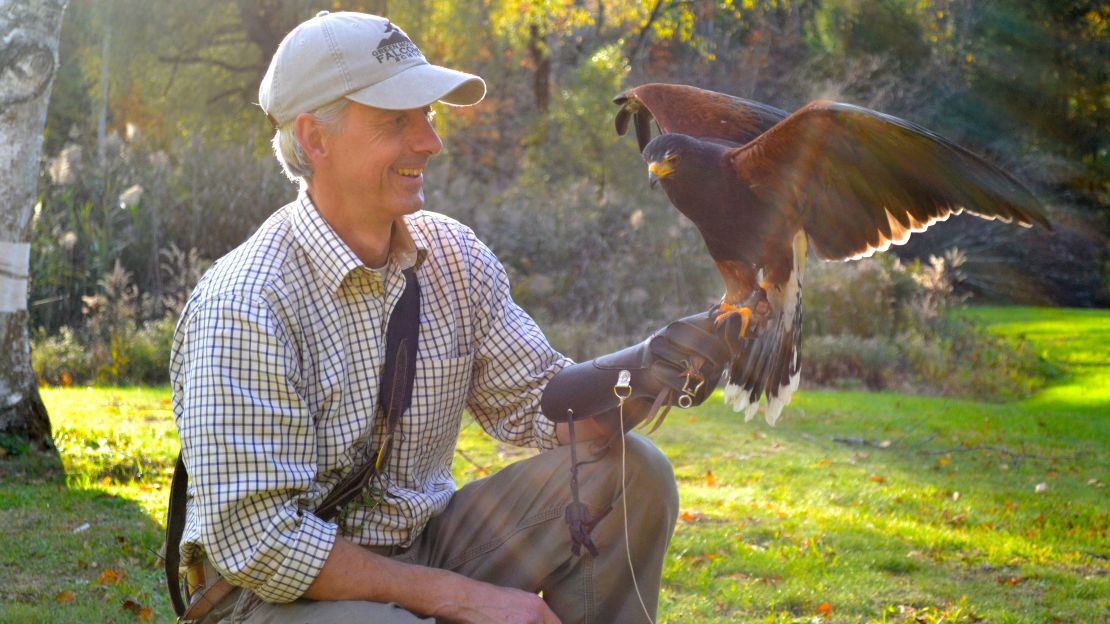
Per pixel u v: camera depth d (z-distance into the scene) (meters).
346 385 2.47
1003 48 21.62
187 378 2.34
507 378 2.79
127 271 12.25
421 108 2.47
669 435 8.18
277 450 2.31
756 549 5.04
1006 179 2.48
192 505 2.45
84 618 3.72
